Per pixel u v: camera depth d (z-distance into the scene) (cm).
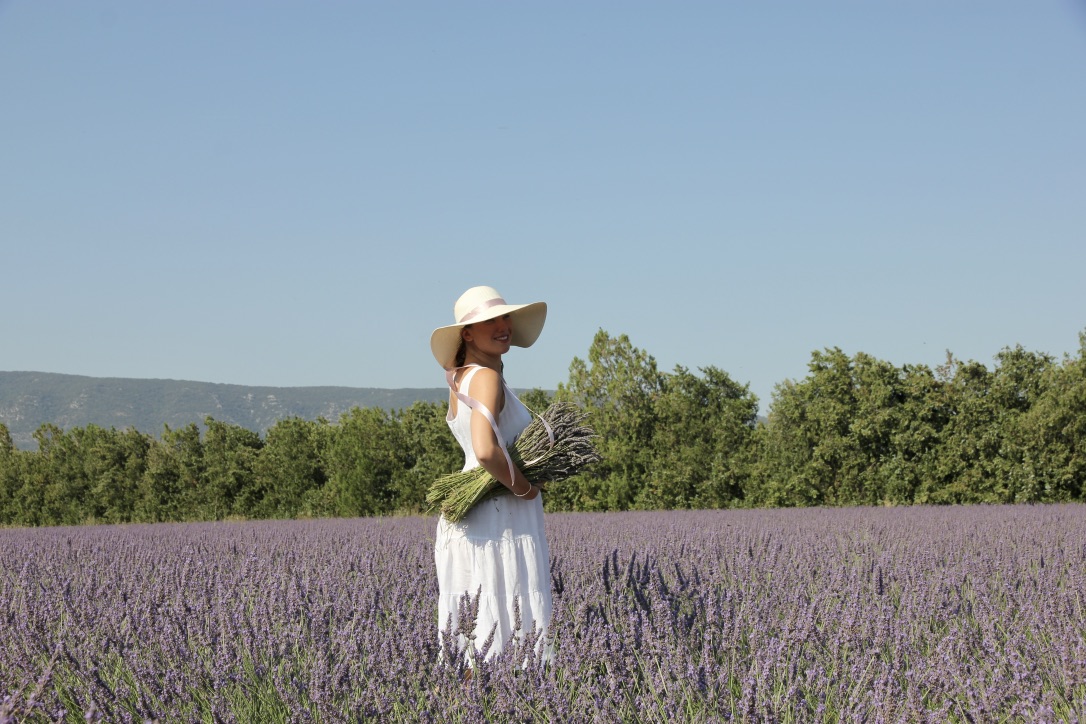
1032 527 1119
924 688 340
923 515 1538
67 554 1020
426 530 1281
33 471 3073
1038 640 431
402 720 331
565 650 368
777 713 317
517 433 441
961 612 532
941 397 2352
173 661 400
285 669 382
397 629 398
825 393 2430
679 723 319
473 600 422
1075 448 2267
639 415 2525
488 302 435
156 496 2905
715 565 729
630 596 507
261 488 2850
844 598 530
